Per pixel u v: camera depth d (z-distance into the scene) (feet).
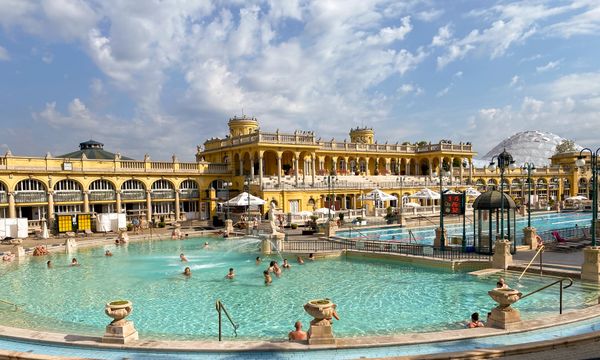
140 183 175.01
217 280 79.56
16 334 43.96
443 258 89.15
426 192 173.47
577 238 113.09
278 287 73.51
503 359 35.58
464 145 263.29
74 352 40.19
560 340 38.29
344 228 151.02
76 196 158.10
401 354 38.22
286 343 40.55
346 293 68.44
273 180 195.52
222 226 167.22
